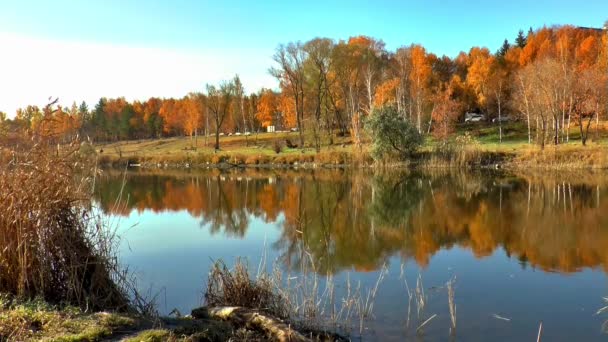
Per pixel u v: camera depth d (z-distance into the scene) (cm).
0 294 673
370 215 2039
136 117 9881
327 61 6372
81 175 852
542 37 7500
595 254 1277
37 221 730
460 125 6831
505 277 1083
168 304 911
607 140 4691
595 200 2233
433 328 781
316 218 1998
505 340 736
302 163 5175
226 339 627
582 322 809
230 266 1206
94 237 820
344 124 7338
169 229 1767
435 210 2114
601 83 4466
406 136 4375
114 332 593
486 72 6788
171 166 5875
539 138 4391
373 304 897
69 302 698
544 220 1794
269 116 8500
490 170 3822
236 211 2228
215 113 7094
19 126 783
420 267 1188
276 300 836
